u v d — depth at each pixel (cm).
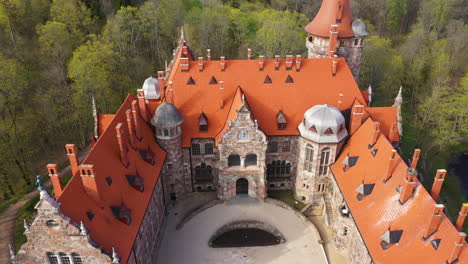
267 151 6438
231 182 6400
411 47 11575
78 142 8775
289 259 5612
